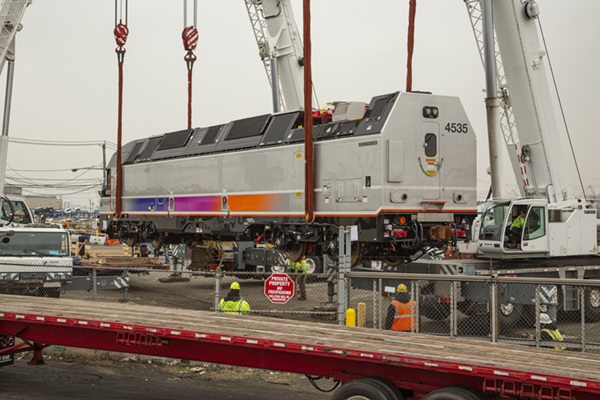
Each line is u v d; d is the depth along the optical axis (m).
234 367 13.54
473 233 22.16
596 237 21.11
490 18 24.69
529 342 12.73
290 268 22.70
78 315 10.88
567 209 20.89
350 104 18.92
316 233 19.44
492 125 24.98
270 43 33.94
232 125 23.30
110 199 30.42
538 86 24.69
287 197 20.20
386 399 8.10
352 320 13.54
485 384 7.65
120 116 28.17
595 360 8.30
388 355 8.10
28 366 13.45
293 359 9.18
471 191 18.81
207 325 10.19
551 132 24.72
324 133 19.28
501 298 17.23
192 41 31.56
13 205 25.83
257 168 21.41
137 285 26.41
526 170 24.95
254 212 21.47
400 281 18.17
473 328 17.61
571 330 18.58
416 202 17.84
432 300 17.91
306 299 22.38
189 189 24.70
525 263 20.23
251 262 26.25
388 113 17.64
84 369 13.33
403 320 14.02
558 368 7.64
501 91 26.42
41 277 18.77
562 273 19.67
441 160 18.31
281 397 11.55
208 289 25.20
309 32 18.22
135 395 11.54
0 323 11.30
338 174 18.61
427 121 18.20
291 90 33.69
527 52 24.64
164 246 28.28
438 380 8.18
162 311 11.78
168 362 13.78
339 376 8.84
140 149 28.69
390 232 17.48
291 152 20.11
